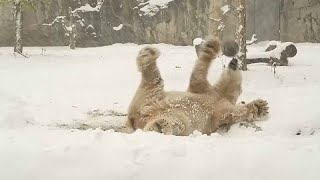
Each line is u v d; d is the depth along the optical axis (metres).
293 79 12.99
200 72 6.31
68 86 11.70
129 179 4.02
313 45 29.83
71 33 30.56
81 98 9.62
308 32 32.47
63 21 33.12
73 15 33.31
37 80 12.76
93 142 4.62
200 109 6.02
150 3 33.25
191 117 5.88
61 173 4.11
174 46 31.00
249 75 13.69
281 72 14.61
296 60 20.06
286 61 17.81
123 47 30.45
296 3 32.59
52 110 8.03
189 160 4.19
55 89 11.05
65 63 19.20
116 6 33.56
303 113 7.16
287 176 3.96
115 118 7.52
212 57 6.36
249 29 33.91
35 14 33.72
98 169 4.11
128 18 33.50
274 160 4.15
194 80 6.29
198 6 31.83
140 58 6.09
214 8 29.31
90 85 11.99
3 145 4.58
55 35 33.81
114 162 4.18
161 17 32.81
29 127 6.45
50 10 33.59
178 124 5.63
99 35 33.69
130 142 4.62
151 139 4.71
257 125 6.38
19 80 12.62
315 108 7.57
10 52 24.66
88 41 33.47
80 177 4.05
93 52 26.55
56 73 14.86
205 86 6.30
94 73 15.02
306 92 9.89
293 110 7.52
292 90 10.37
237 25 15.25
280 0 33.53
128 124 6.22
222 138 5.18
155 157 4.22
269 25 34.59
